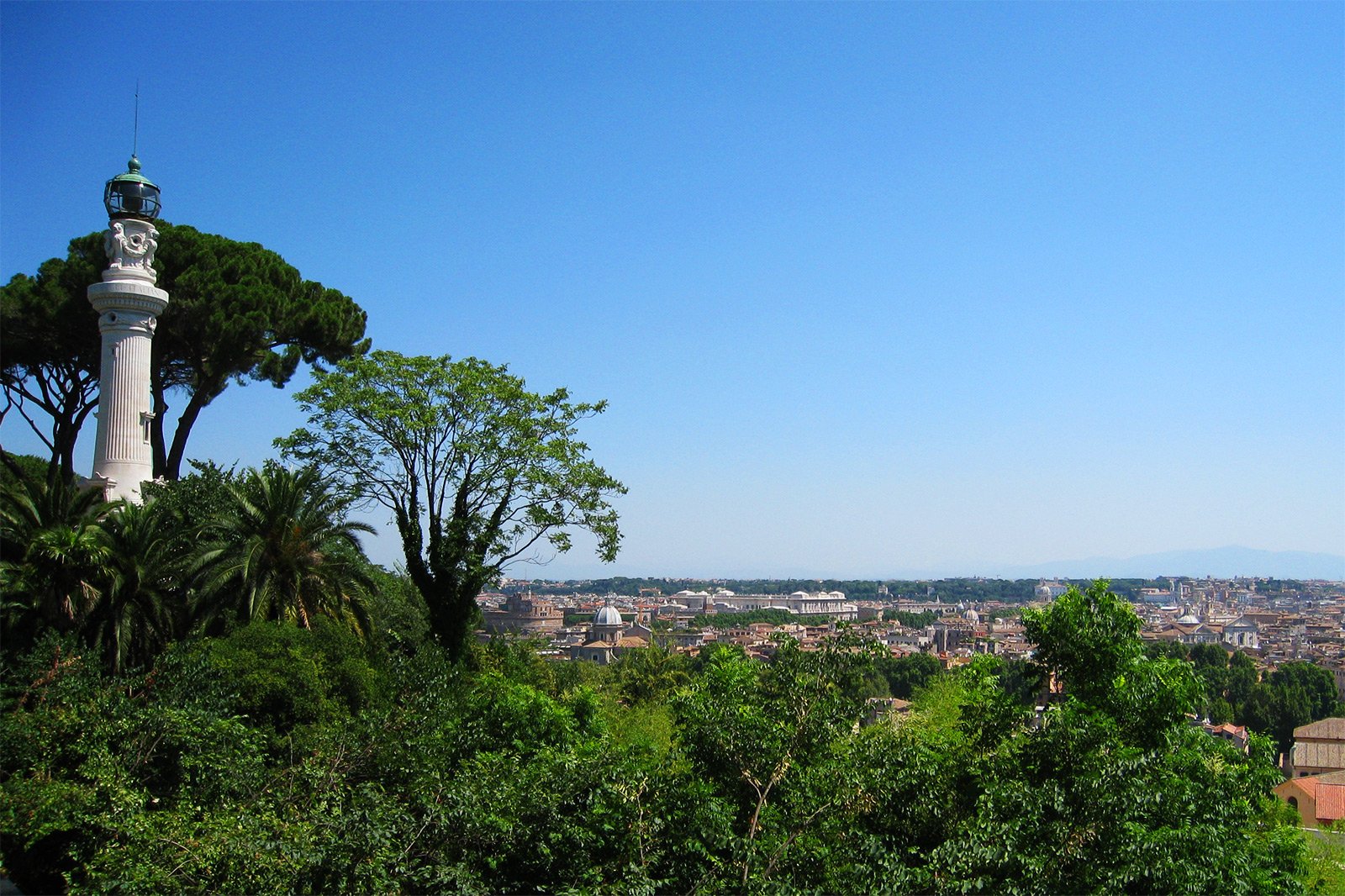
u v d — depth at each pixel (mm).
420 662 19906
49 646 21484
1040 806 13352
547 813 13914
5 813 15398
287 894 12398
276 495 28859
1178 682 16469
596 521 35500
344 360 35125
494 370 35406
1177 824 14500
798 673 15547
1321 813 47500
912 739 15203
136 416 37781
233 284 43406
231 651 23672
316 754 16656
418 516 34812
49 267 43219
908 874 12836
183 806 14930
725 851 13883
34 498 27172
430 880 12898
